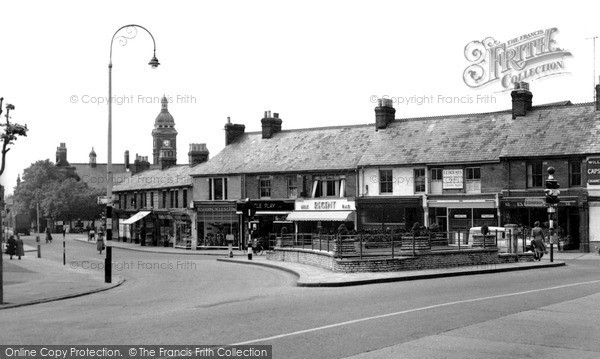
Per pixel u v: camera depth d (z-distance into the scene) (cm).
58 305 1728
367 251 2578
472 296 1620
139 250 5334
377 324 1194
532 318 1264
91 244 6406
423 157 4288
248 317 1306
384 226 4388
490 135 4231
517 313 1326
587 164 3750
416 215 4300
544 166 3884
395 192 4375
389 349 980
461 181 4144
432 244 2698
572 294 1662
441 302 1504
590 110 4034
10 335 1170
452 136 4372
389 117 4781
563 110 4138
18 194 10638
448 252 2641
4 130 1861
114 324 1277
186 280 2519
